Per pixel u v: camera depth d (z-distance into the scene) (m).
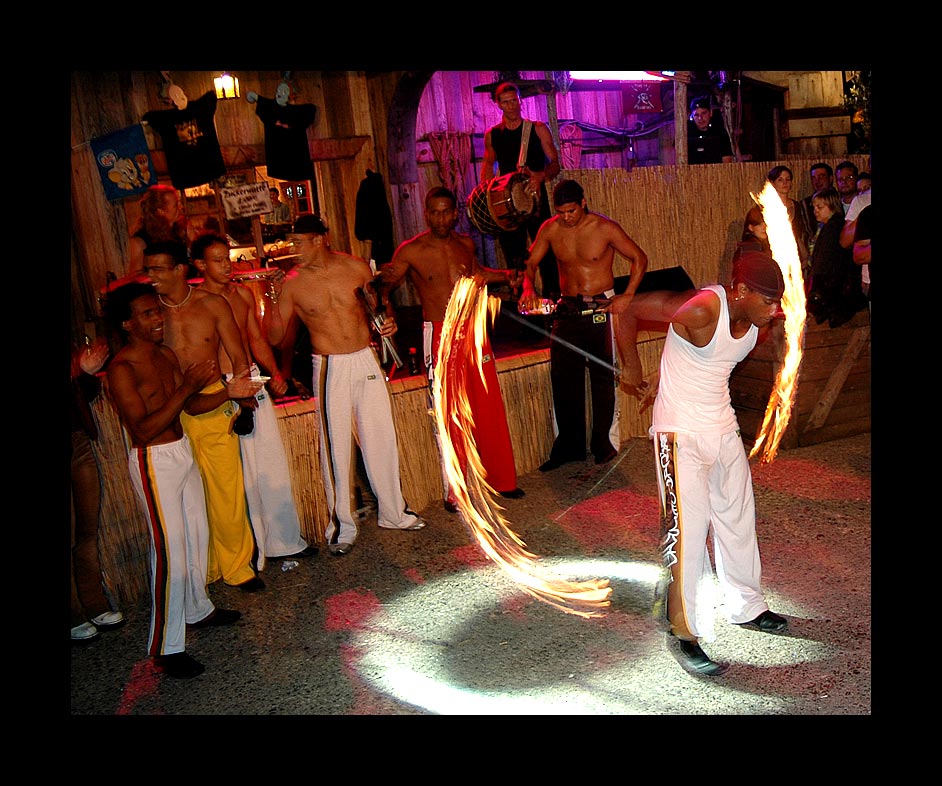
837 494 5.55
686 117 9.66
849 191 7.31
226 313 4.76
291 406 5.56
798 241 7.30
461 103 9.87
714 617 4.15
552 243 6.32
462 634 4.25
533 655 3.98
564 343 6.43
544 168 6.94
